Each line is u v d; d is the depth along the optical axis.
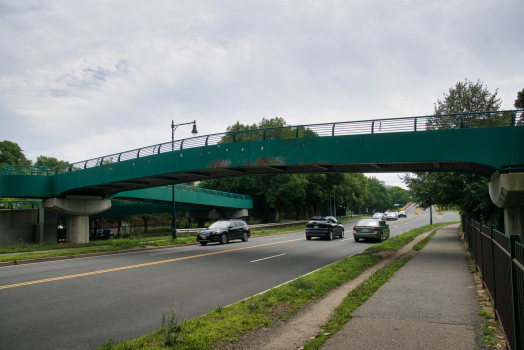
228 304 8.05
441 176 25.64
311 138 17.59
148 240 27.83
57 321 6.85
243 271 12.78
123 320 6.90
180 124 25.72
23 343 5.69
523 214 14.62
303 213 82.06
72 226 31.69
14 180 28.31
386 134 16.17
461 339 5.14
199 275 11.95
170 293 9.22
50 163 63.69
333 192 65.88
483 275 8.68
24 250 20.72
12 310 7.62
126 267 13.77
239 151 19.19
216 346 5.16
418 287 8.74
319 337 5.38
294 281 9.43
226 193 48.44
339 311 6.70
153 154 22.50
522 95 32.00
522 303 3.81
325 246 22.58
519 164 13.92
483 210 24.41
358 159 16.56
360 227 25.62
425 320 6.06
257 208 61.50
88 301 8.39
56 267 14.02
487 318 6.10
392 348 4.87
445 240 24.42
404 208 161.12
